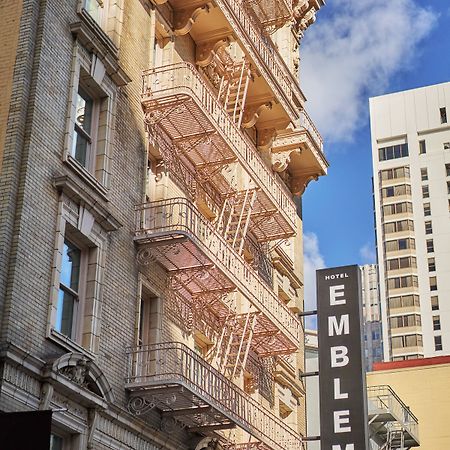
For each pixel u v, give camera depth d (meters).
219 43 29.61
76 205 20.80
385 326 114.06
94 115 22.89
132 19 25.42
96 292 21.02
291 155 36.50
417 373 59.78
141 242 23.42
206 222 25.50
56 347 19.05
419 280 115.00
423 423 58.25
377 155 124.19
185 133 26.44
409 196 120.00
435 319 112.25
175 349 23.03
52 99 20.58
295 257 38.12
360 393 28.38
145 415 22.22
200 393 22.11
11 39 20.39
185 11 28.09
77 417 19.27
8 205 18.48
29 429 15.38
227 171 30.41
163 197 25.66
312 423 44.97
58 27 21.39
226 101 31.03
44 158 19.88
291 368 34.53
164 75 27.23
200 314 27.03
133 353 22.06
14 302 17.91
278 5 35.59
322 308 30.06
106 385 20.31
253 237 32.84
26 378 17.73
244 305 29.78
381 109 126.25
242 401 25.59
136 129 24.53
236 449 26.45
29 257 18.66
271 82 32.53
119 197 22.95
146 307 24.33
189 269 24.98
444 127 121.94
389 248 118.00
